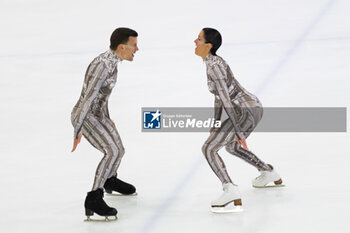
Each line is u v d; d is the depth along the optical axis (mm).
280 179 14531
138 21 35750
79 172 16234
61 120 21016
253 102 13453
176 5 39031
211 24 34000
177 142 18234
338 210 12930
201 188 14750
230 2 38781
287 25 32469
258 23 33406
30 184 15484
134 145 18172
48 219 13250
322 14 34125
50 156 17578
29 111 22172
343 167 15484
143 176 15766
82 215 13422
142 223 12789
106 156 13297
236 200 13094
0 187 15344
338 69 24516
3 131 20062
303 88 22516
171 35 32438
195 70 26281
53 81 26000
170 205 13773
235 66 26047
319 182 14625
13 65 28750
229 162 16438
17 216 13469
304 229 12047
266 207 13297
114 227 12641
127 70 26750
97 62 12906
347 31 30266
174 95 23000
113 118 20750
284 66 25516
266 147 17234
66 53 30391
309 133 18094
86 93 12828
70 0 42594
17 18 38625
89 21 36625
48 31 35125
